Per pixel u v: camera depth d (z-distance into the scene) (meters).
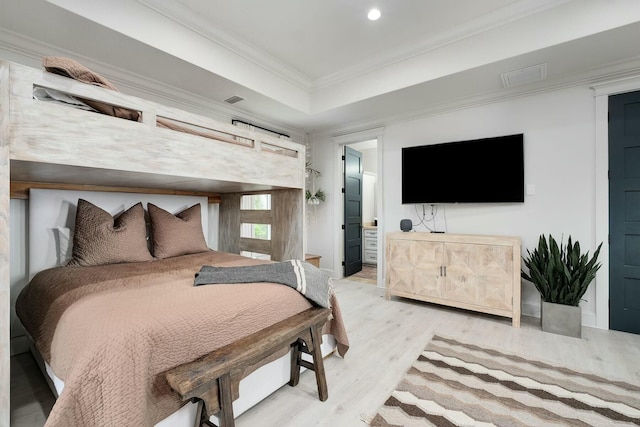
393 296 3.63
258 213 3.02
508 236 3.01
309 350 1.62
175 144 1.56
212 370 1.06
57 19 1.91
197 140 1.67
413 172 3.70
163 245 2.56
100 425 0.89
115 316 1.11
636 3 1.95
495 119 3.21
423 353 2.13
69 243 2.33
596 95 2.67
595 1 2.06
